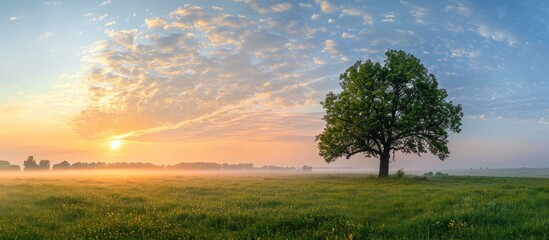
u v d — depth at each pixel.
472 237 10.79
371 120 43.78
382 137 46.16
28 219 14.61
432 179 41.84
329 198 21.08
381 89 43.06
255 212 15.58
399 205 17.86
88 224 13.03
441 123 44.59
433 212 14.78
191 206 17.69
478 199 18.03
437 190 24.88
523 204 15.59
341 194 23.36
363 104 43.50
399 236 11.43
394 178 42.72
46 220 14.08
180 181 43.59
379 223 13.42
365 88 45.25
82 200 19.83
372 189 27.02
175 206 17.70
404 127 41.94
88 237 11.36
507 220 12.47
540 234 10.68
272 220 13.37
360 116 45.03
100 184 36.19
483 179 41.78
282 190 27.06
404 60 45.00
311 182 38.19
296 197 21.77
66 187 31.12
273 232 12.20
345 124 46.47
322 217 13.76
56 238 11.19
